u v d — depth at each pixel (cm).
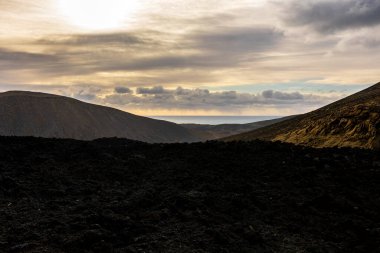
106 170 2030
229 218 1447
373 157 2325
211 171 1997
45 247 1175
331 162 2136
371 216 1539
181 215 1432
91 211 1457
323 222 1468
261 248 1242
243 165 2081
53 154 2286
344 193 1739
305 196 1698
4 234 1263
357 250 1255
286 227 1409
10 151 2236
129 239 1252
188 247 1205
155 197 1619
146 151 2452
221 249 1198
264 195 1692
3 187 1692
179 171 2008
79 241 1196
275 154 2286
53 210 1492
